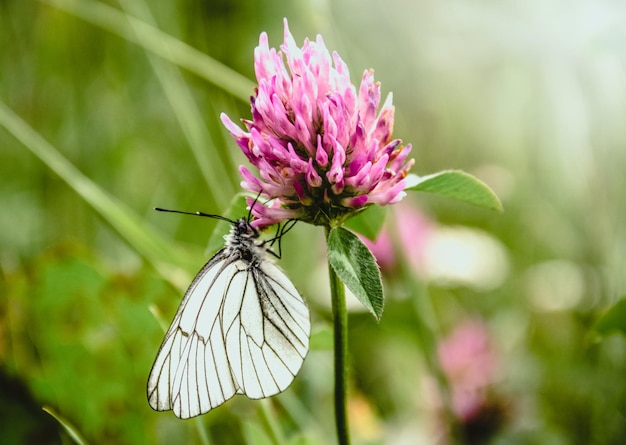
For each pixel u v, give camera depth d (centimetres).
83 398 33
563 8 40
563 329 41
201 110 39
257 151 29
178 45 37
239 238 31
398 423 40
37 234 40
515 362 40
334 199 29
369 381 41
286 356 31
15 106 41
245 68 41
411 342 41
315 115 29
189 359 31
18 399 33
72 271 33
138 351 33
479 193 30
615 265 39
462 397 39
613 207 40
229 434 34
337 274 28
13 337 33
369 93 29
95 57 42
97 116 42
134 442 33
